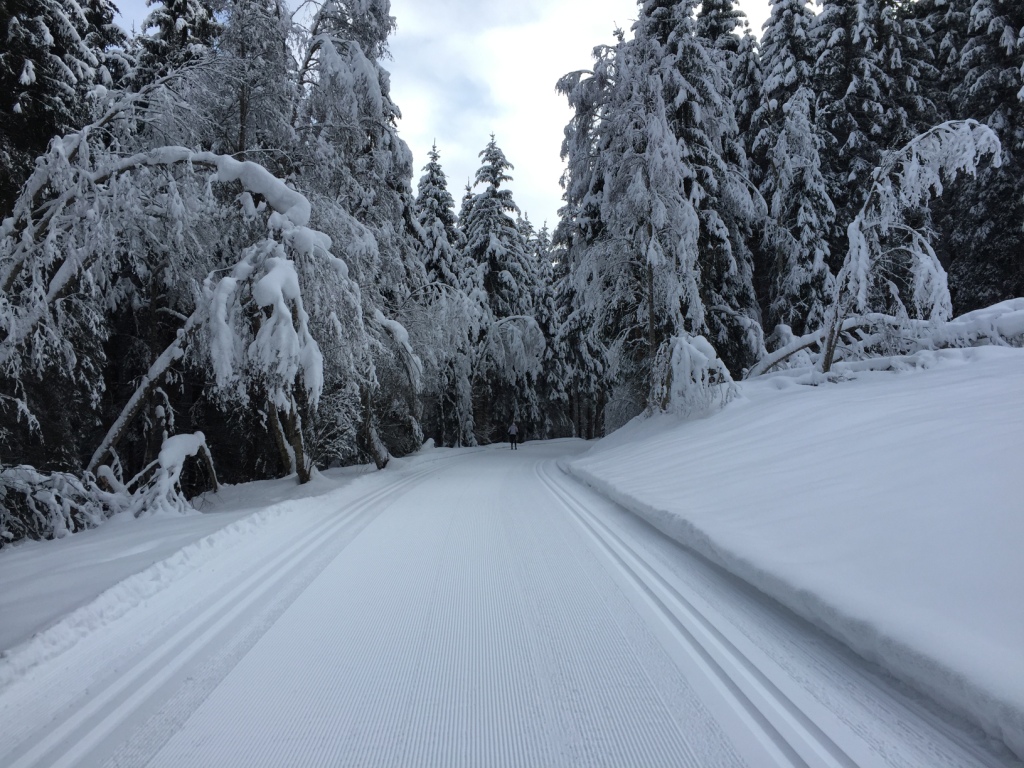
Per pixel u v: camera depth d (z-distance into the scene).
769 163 20.62
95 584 4.49
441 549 5.71
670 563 4.86
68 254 9.17
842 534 4.16
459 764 2.28
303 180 13.26
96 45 17.92
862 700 2.60
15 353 8.73
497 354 25.80
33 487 8.57
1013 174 18.38
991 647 2.51
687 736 2.40
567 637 3.45
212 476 12.14
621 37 15.89
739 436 9.52
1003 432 5.12
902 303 11.84
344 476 14.60
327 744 2.45
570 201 18.25
